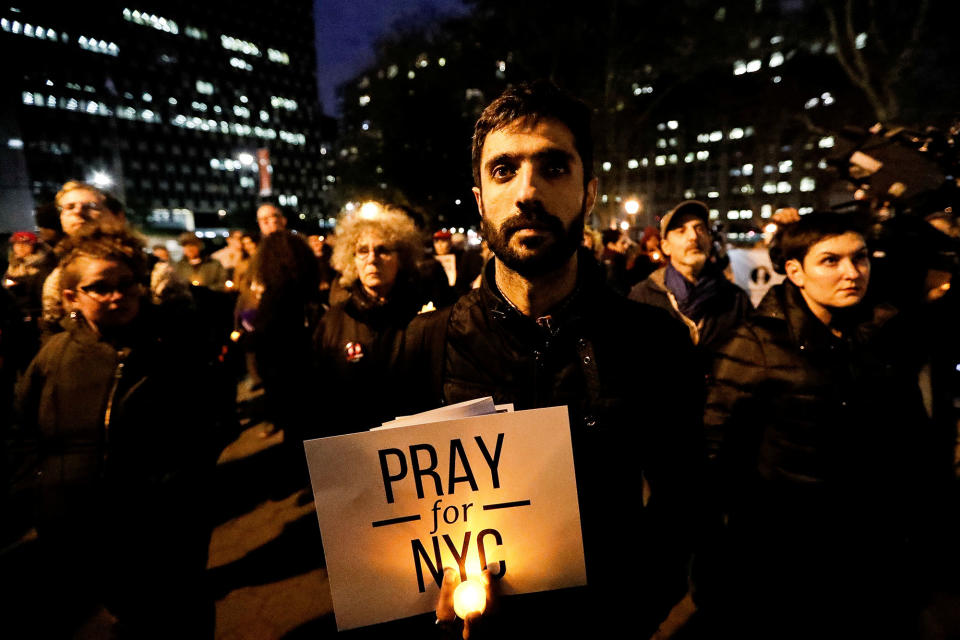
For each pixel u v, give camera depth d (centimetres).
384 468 91
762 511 168
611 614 101
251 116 7556
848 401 155
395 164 2481
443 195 2488
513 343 101
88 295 173
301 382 316
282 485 368
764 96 2373
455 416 95
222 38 7188
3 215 3322
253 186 7494
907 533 159
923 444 159
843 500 156
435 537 93
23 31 5175
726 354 174
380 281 234
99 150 5819
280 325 330
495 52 2078
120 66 6016
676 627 224
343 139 2905
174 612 189
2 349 352
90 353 181
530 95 90
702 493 114
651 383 102
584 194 96
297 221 2270
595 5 1827
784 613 166
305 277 339
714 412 173
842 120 2119
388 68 2412
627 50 1894
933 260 195
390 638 100
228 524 326
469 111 2389
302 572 277
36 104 5272
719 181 5031
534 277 96
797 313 162
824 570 159
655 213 5453
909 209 207
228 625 242
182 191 6675
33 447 185
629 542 102
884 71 1284
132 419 181
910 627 159
